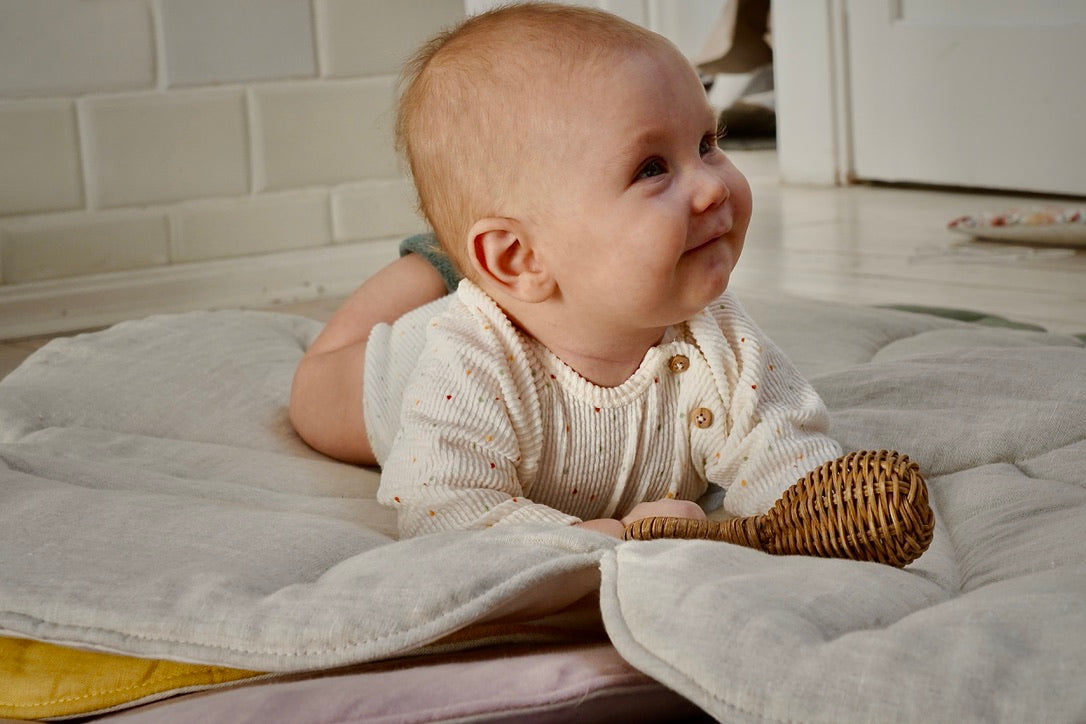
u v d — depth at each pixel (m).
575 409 0.96
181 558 0.85
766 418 0.96
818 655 0.61
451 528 0.91
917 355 1.36
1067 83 3.12
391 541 0.95
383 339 1.18
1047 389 1.22
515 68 0.91
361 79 2.69
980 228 2.69
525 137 0.90
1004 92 3.29
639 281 0.89
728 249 0.91
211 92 2.56
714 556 0.73
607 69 0.89
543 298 0.93
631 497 1.00
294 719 0.68
